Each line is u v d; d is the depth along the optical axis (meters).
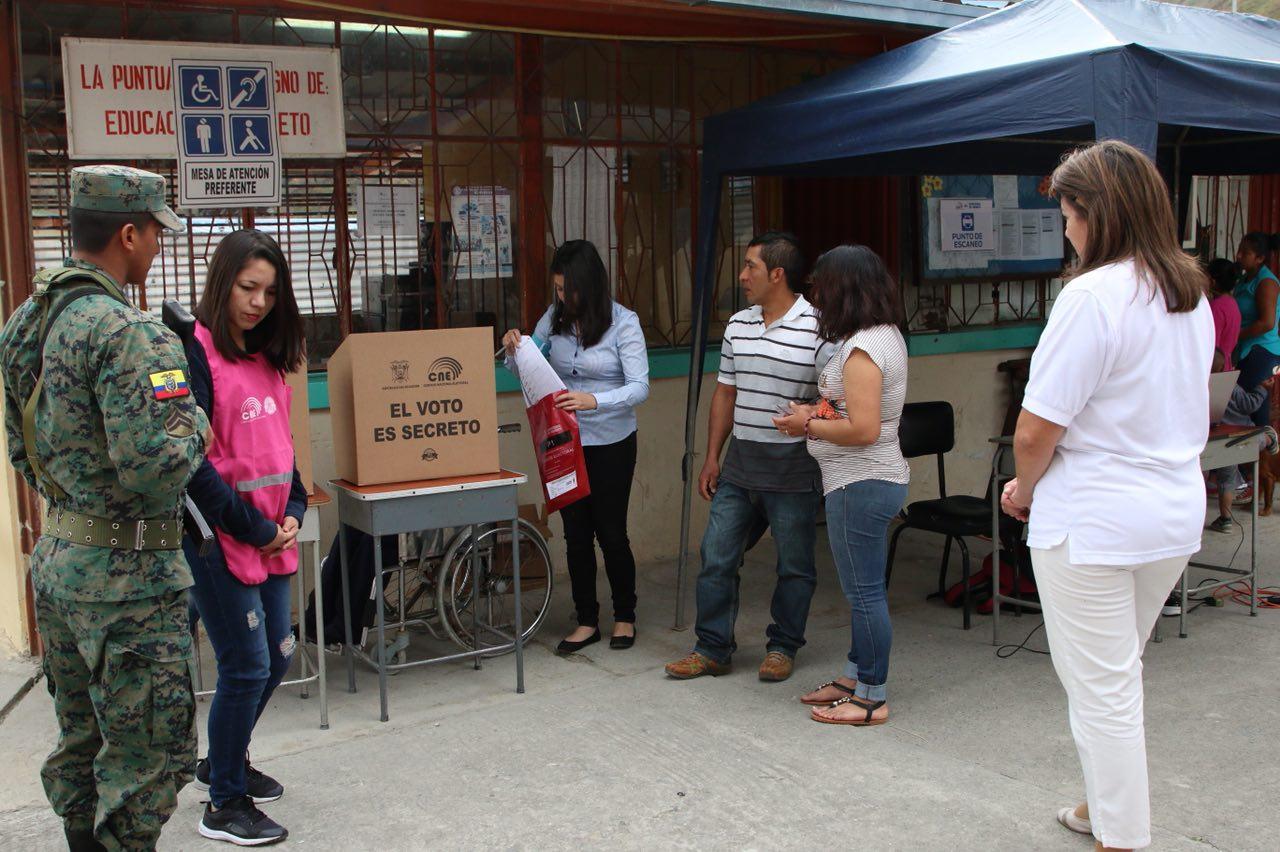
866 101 4.33
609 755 3.69
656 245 5.89
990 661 4.53
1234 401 6.65
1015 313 7.23
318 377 4.96
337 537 4.32
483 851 3.08
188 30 4.65
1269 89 3.96
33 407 2.49
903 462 3.88
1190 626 4.93
